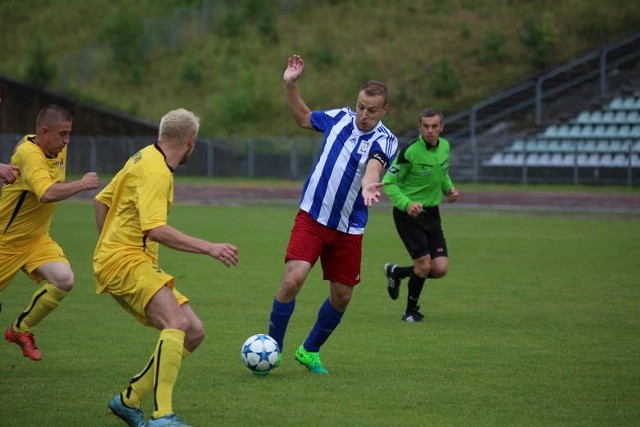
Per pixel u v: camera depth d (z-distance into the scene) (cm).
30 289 2466
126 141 7994
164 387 1126
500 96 7812
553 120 7338
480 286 2498
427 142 2022
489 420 1194
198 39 9769
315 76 8788
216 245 1117
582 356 1606
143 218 1127
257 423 1183
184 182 7425
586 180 6531
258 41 9531
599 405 1270
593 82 7638
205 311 2102
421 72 8638
